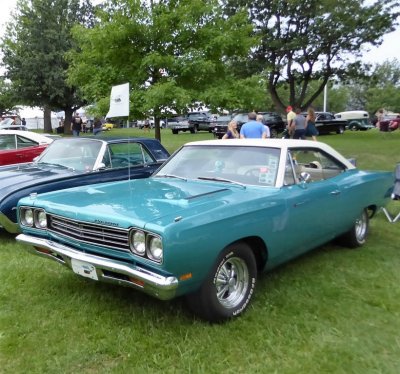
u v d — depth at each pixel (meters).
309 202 4.10
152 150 7.14
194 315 3.48
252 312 3.57
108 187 4.08
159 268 2.86
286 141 4.42
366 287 4.11
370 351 3.02
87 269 3.28
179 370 2.81
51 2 28.62
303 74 24.98
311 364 2.87
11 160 9.23
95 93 10.04
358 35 22.12
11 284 4.13
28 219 3.81
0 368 2.82
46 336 3.20
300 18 22.17
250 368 2.83
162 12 9.74
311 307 3.68
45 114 33.66
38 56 27.83
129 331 3.26
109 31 9.42
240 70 20.89
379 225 6.34
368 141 21.17
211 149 4.61
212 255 3.12
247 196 3.63
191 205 3.27
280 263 4.00
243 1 21.44
